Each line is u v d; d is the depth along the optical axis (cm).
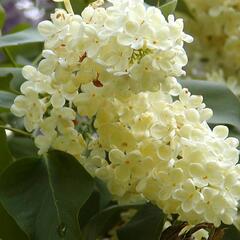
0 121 80
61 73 60
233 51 96
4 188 64
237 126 69
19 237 66
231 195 60
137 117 61
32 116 64
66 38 60
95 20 60
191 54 100
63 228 62
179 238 65
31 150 80
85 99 61
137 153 61
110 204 77
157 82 59
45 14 109
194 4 97
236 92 90
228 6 95
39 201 63
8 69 74
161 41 58
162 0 76
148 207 71
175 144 61
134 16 59
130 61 59
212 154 60
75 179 64
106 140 62
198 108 63
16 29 95
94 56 58
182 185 60
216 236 64
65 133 64
